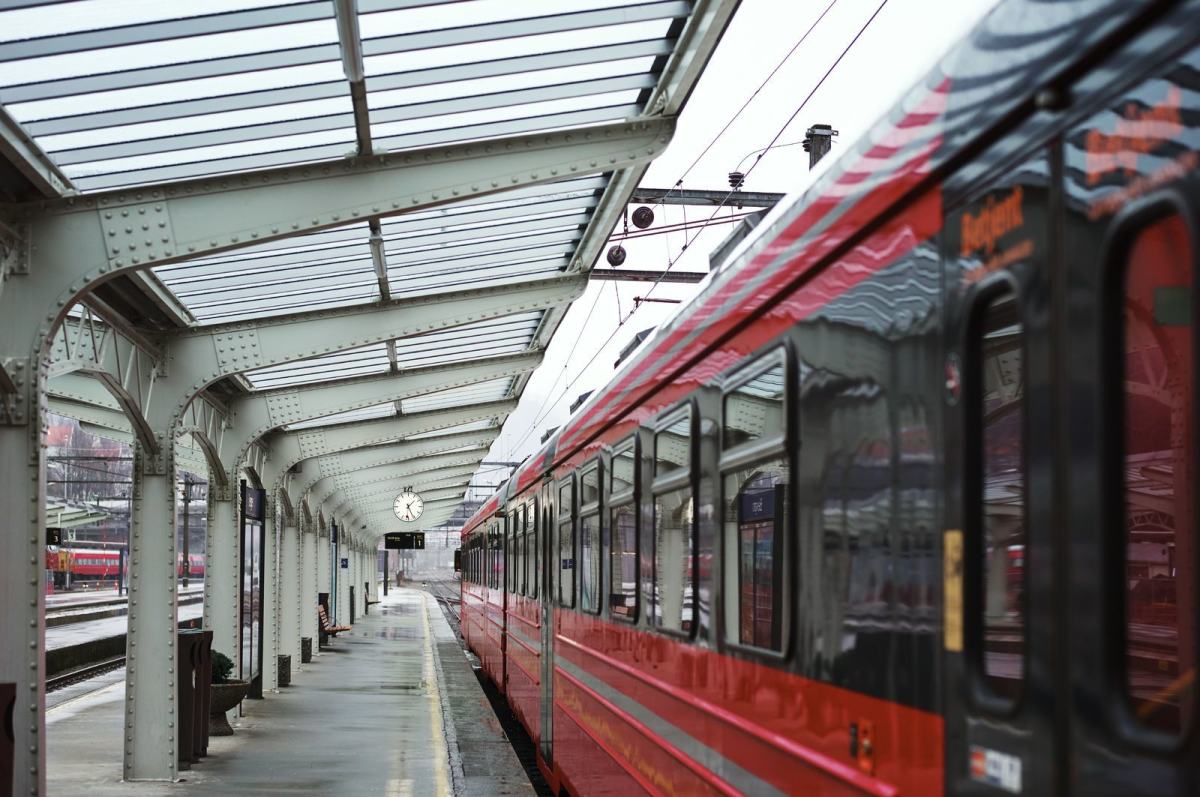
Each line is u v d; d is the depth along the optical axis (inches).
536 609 479.2
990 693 99.3
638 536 263.3
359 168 304.5
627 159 311.4
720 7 252.7
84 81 243.8
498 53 267.9
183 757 412.5
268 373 541.0
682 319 231.1
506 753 465.1
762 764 164.4
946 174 112.3
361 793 375.2
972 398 105.2
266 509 695.1
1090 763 83.4
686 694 211.3
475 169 308.5
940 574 109.7
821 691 141.1
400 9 239.8
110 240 287.9
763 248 178.5
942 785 107.3
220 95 262.7
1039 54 95.0
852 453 133.8
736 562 182.2
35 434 274.2
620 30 268.5
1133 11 82.4
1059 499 88.4
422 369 599.5
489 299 463.5
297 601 821.2
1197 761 73.2
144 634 386.9
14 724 261.9
